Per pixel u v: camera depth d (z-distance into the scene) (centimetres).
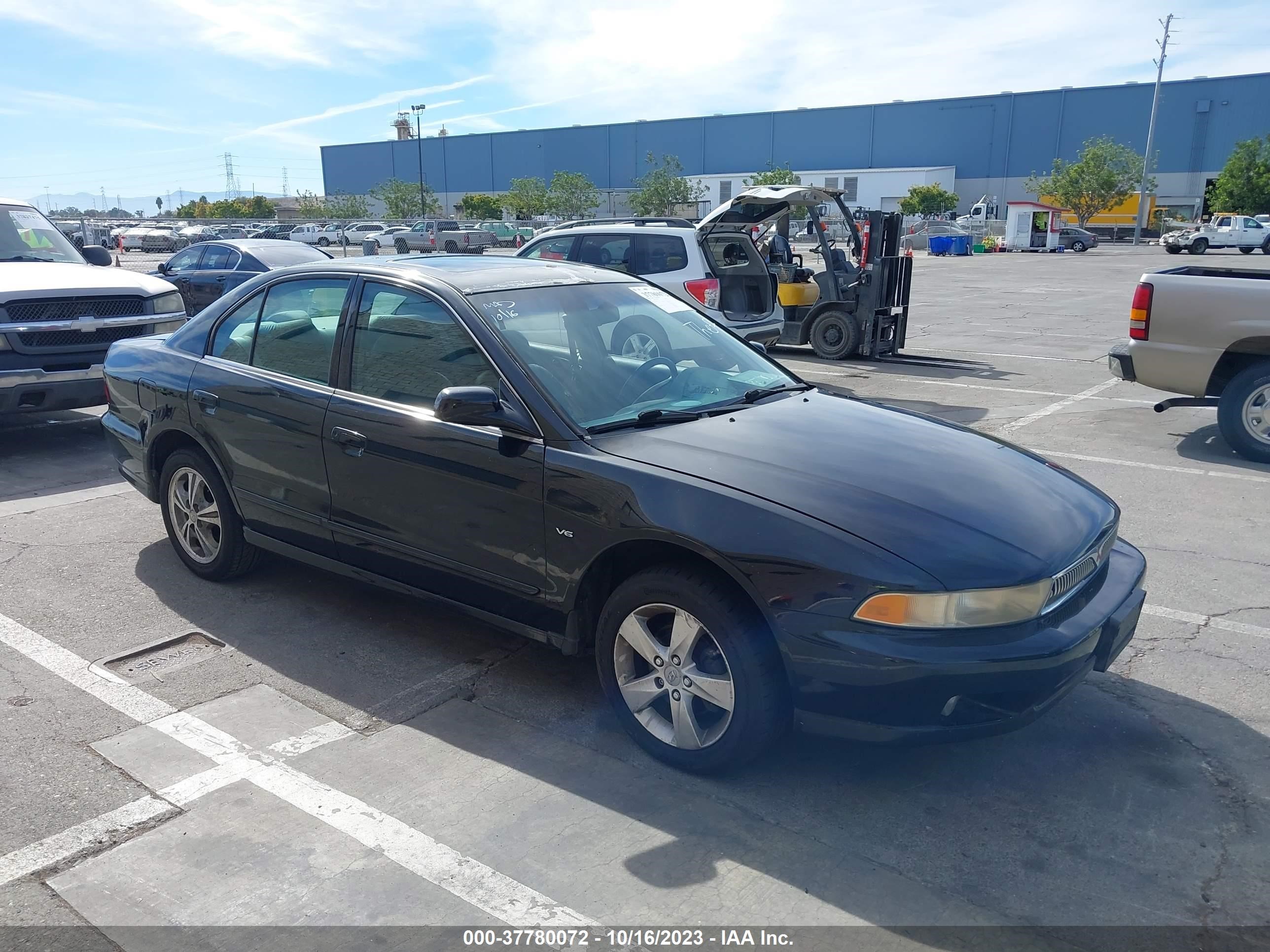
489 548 362
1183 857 290
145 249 5081
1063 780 329
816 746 350
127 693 387
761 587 296
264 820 305
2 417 904
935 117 7131
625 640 336
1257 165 5419
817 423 374
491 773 332
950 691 282
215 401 453
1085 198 6031
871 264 1227
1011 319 1764
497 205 6925
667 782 326
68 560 530
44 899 269
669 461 330
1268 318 698
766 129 7656
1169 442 791
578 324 401
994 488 333
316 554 432
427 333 388
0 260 830
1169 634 440
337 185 9644
